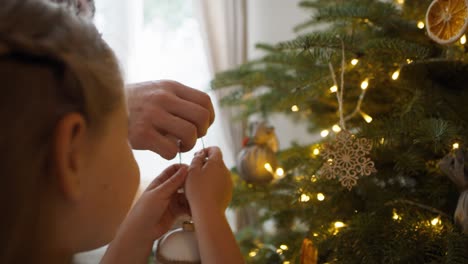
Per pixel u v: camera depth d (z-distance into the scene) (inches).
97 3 74.7
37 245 21.6
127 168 24.7
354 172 36.4
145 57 87.0
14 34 20.9
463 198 35.1
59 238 22.3
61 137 20.9
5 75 20.6
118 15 75.2
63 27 22.0
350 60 41.0
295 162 46.2
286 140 85.0
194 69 88.7
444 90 41.0
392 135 37.7
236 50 82.8
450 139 35.0
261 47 58.7
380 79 42.3
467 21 34.9
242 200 48.7
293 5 86.3
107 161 23.3
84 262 46.9
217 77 56.7
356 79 43.8
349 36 41.7
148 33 88.0
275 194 48.5
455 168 34.9
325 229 39.4
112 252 30.6
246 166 48.5
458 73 41.8
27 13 21.5
